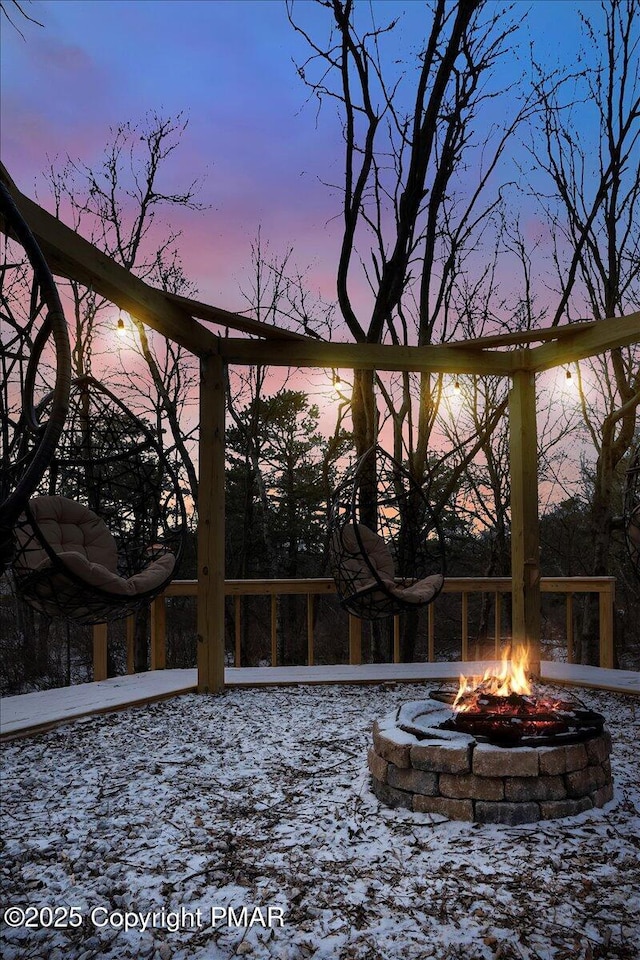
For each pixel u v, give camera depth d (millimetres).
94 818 2598
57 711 4230
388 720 2879
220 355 5094
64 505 4113
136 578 3312
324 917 1818
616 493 9984
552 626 16469
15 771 3219
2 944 1748
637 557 4500
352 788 2855
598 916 1790
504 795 2428
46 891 2012
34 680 12945
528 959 1612
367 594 4691
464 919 1789
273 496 15602
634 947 1654
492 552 11961
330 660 15914
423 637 15773
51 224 3031
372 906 1868
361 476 5059
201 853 2244
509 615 14352
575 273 8227
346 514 4977
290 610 14484
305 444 15609
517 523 5766
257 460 13594
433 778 2516
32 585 2934
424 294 8227
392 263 7180
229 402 12828
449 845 2248
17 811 2688
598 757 2584
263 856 2207
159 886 2020
